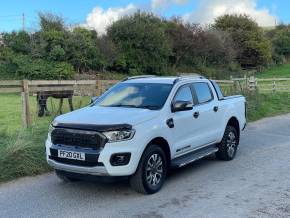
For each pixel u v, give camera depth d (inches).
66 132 165.5
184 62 1333.7
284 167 220.2
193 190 178.2
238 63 1704.0
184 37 1293.1
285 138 316.2
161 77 214.1
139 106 187.6
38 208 156.6
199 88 217.0
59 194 173.5
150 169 171.2
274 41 2079.2
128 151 160.7
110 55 1069.8
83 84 348.8
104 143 159.3
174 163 186.5
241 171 211.6
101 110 181.6
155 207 156.9
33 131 247.4
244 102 259.4
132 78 214.7
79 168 161.9
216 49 1413.6
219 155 234.7
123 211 152.7
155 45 1149.1
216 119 222.8
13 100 582.6
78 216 147.9
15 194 173.8
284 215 148.1
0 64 944.3
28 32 1015.0
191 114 199.0
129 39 1124.5
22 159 203.9
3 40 996.6
